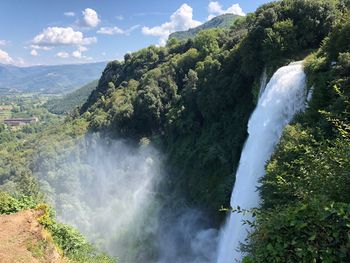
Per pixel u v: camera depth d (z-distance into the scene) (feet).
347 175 27.94
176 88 223.10
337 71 69.00
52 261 50.11
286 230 23.40
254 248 25.93
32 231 53.67
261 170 87.20
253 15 182.09
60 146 264.31
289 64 104.06
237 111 145.69
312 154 36.91
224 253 99.86
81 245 60.54
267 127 90.48
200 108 168.86
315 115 68.44
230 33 227.61
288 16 123.34
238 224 86.53
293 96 86.12
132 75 325.01
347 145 30.40
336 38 80.18
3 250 48.62
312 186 30.25
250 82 142.51
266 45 119.34
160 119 217.56
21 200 69.51
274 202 47.80
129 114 229.86
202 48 233.35
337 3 122.11
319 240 22.02
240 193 96.58
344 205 22.41
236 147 137.08
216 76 158.51
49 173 239.71
